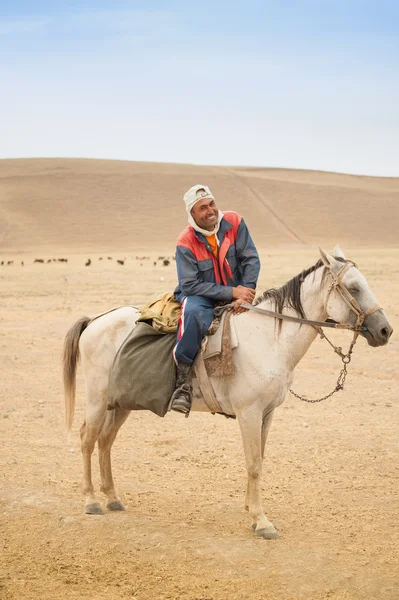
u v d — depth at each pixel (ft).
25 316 74.49
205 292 20.84
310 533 20.83
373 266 160.04
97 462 27.94
